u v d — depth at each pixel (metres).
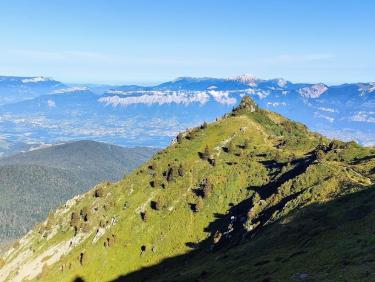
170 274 167.75
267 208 150.88
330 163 160.88
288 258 89.38
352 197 109.06
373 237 76.19
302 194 132.88
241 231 153.88
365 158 168.50
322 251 82.38
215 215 199.50
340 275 65.31
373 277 59.59
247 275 92.25
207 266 130.38
